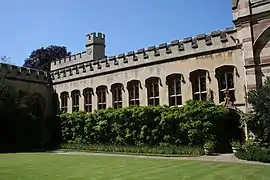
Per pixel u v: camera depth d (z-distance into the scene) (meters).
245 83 20.44
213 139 20.64
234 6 21.45
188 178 10.46
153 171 12.28
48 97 34.66
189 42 24.45
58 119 31.58
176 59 25.09
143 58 27.25
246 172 11.71
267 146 17.58
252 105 17.84
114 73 29.36
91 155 21.22
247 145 17.83
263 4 19.91
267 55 19.62
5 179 10.70
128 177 10.81
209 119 21.12
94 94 30.83
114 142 26.27
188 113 21.88
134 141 24.84
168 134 22.92
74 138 29.70
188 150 20.72
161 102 25.61
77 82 32.59
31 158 18.92
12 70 31.23
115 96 29.25
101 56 39.91
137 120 24.81
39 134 32.50
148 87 26.77
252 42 20.11
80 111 30.30
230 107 21.47
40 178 10.84
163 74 25.78
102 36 40.41
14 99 30.33
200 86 23.69
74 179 10.52
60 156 20.44
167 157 18.92
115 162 16.05
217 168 12.93
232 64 21.97
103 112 27.45
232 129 21.64
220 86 22.62
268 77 17.61
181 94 24.53
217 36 22.98
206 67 23.31
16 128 29.78
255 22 20.22
